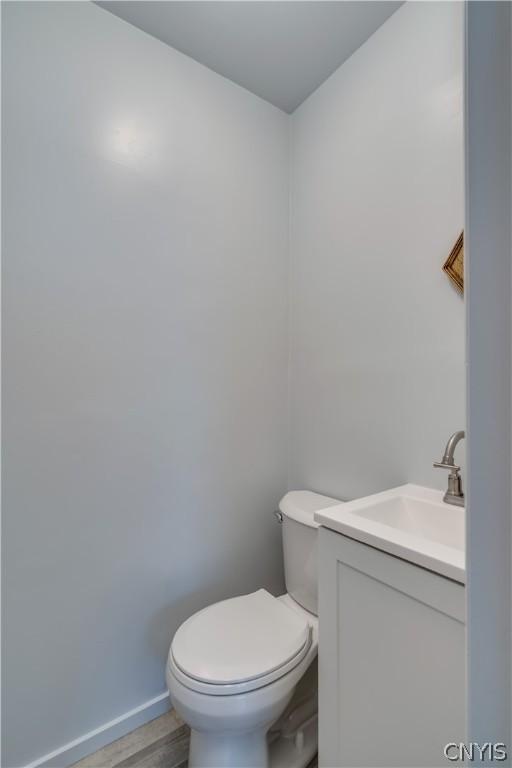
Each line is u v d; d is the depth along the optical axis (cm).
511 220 30
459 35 110
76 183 118
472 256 33
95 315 121
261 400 163
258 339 163
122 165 127
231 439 153
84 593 117
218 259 151
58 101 115
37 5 113
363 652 83
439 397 113
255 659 99
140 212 131
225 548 150
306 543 127
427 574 70
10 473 106
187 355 141
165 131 137
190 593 140
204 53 142
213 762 97
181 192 141
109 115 125
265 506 163
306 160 166
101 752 116
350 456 142
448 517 99
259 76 154
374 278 134
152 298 133
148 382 132
